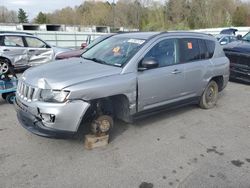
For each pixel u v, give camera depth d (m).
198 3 69.06
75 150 3.96
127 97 4.10
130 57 4.23
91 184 3.19
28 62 10.26
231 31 26.05
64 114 3.48
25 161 3.63
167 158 3.80
